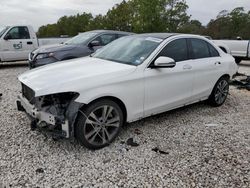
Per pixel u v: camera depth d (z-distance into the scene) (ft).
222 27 170.30
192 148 12.19
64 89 10.73
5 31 35.29
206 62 16.61
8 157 10.94
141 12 106.73
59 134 10.94
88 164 10.64
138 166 10.59
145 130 14.07
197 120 15.80
